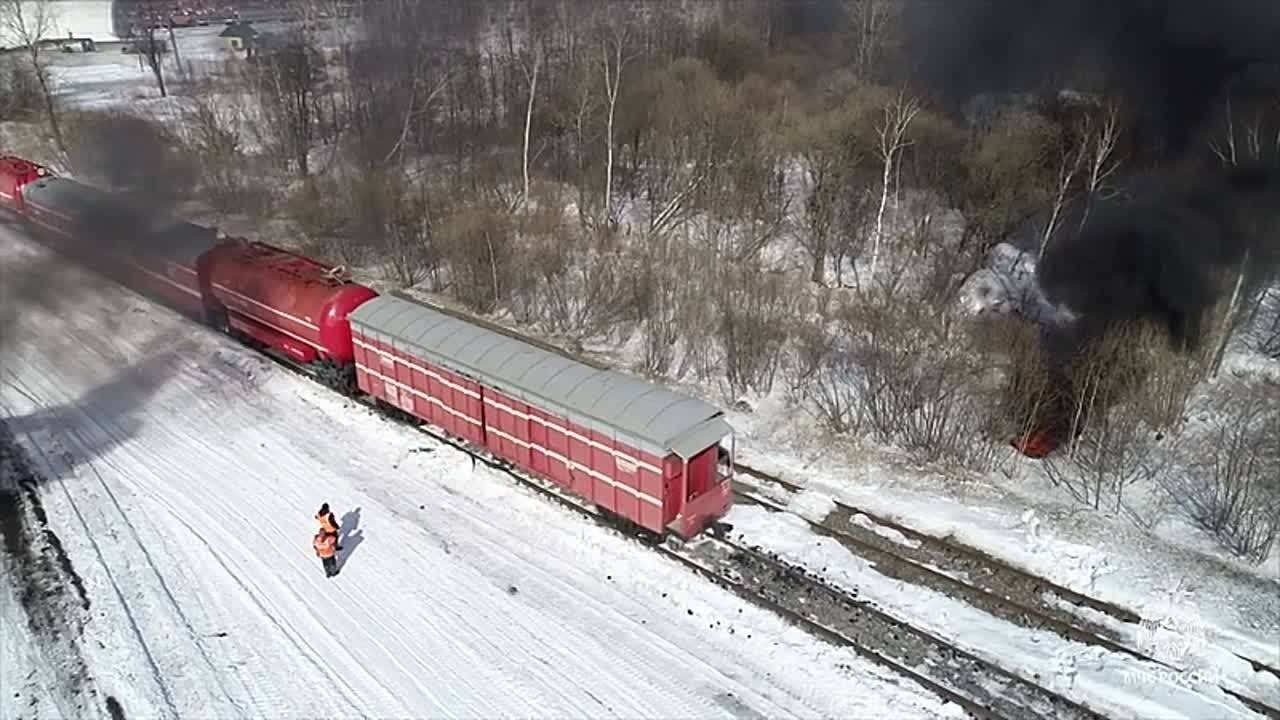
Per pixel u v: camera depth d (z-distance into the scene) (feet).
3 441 81.82
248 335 98.84
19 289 117.29
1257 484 69.72
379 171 137.90
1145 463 74.54
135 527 69.15
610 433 64.03
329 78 196.24
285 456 78.74
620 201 134.10
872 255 114.93
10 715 52.24
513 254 110.01
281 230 136.36
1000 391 80.64
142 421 85.05
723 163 126.72
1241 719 50.67
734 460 77.41
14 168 138.72
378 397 84.89
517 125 155.43
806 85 172.04
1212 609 58.95
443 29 215.92
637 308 100.42
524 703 52.60
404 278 117.39
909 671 54.39
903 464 76.43
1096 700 52.42
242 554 65.82
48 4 260.21
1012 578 62.54
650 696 53.11
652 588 61.87
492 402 73.00
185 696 53.47
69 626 59.16
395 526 68.69
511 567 64.18
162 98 201.46
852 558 64.64
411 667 55.31
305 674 55.01
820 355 88.22
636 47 174.19
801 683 54.03
